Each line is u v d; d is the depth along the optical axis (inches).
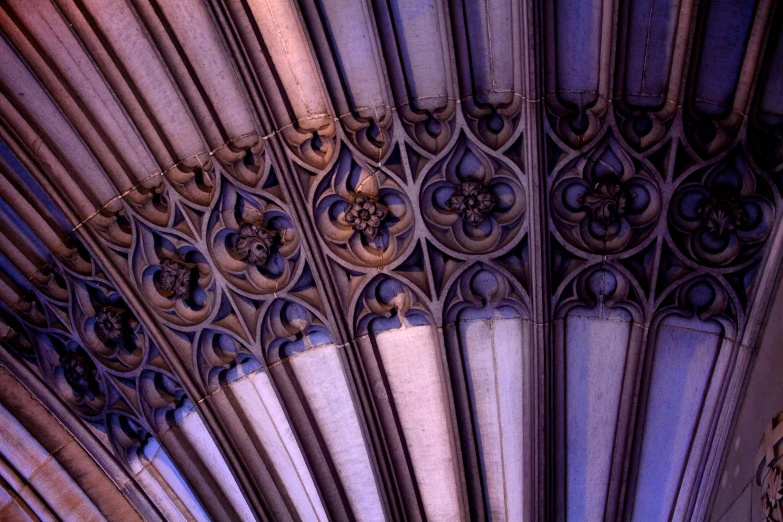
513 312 356.8
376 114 335.9
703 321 333.1
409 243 349.1
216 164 344.8
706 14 289.7
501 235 341.4
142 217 356.2
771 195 308.3
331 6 316.2
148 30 323.3
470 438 377.7
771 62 290.8
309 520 405.1
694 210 322.0
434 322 359.9
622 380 352.8
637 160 319.0
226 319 369.7
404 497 389.7
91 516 413.7
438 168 338.0
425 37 319.6
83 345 382.0
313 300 361.1
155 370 378.9
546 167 325.7
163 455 404.8
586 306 345.1
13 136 342.0
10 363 392.8
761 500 290.5
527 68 310.7
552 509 376.8
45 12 321.7
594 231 333.1
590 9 301.4
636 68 307.4
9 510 408.2
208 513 400.5
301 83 336.2
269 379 374.3
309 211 346.9
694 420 347.9
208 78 336.2
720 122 306.2
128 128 346.6
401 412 381.1
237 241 356.2
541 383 355.3
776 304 311.4
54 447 406.6
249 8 319.0
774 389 302.4
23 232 366.6
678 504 362.9
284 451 392.2
